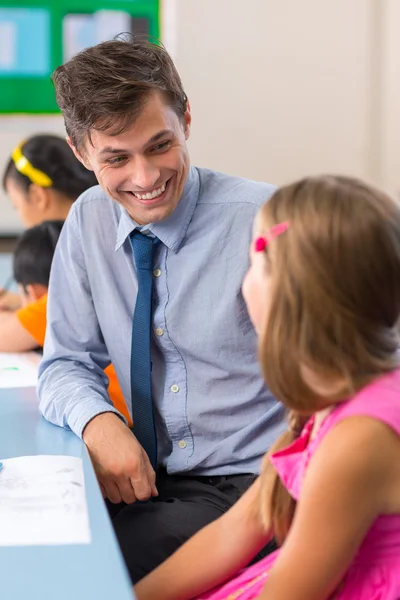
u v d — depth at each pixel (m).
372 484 0.94
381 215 0.95
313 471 0.95
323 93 3.86
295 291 0.95
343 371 0.96
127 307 1.63
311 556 0.94
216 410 1.55
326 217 0.95
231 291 1.53
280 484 1.13
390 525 0.98
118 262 1.62
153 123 1.40
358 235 0.94
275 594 0.95
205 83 3.79
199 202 1.57
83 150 1.50
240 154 3.85
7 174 2.37
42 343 2.04
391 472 0.94
